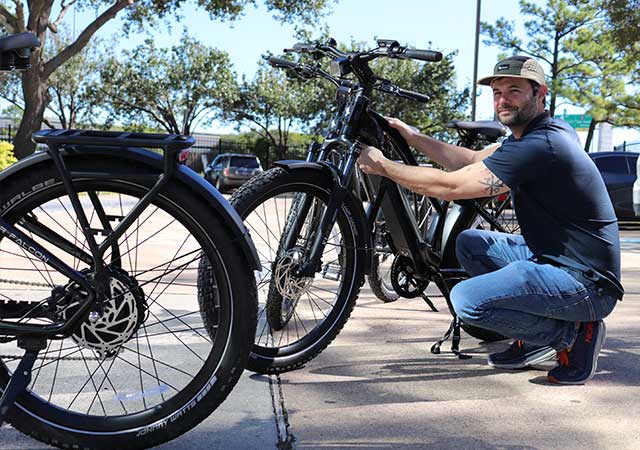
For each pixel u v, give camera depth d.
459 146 3.81
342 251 3.21
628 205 12.30
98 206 2.13
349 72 3.12
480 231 3.42
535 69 2.94
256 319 2.11
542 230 3.03
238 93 36.78
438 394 2.90
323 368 3.24
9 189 2.04
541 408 2.75
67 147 2.01
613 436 2.46
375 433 2.44
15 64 2.12
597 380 3.13
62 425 2.10
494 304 2.94
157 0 22.06
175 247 6.86
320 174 2.94
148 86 35.62
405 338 3.84
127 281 2.10
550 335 3.02
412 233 3.43
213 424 2.49
